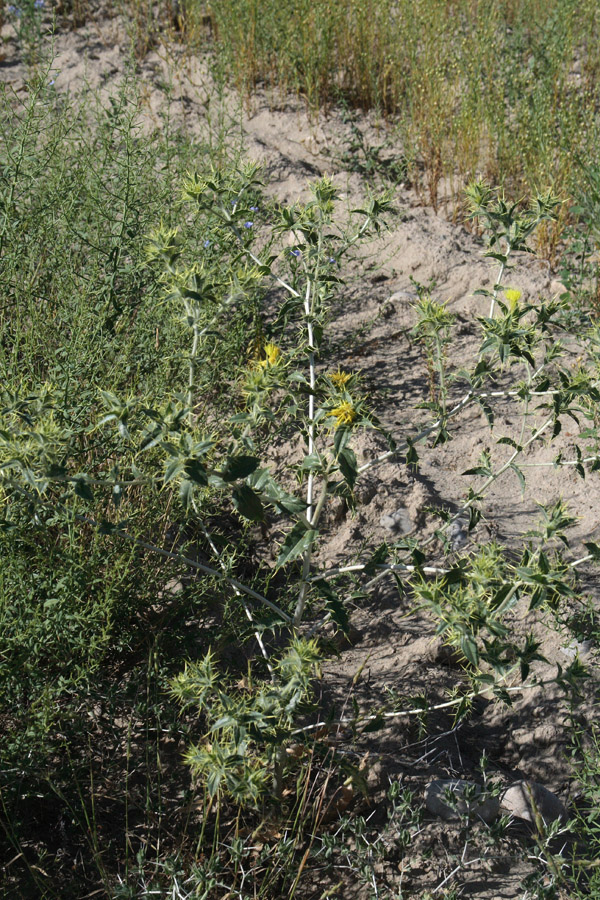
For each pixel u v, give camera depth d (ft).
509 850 8.26
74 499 8.80
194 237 13.89
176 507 10.48
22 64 24.41
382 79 22.98
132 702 9.28
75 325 11.74
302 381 7.84
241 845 7.65
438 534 8.94
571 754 9.17
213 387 13.20
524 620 10.44
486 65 22.11
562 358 14.25
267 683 9.21
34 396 7.49
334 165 20.43
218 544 9.96
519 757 9.34
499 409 13.78
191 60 24.56
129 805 8.64
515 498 12.31
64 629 8.65
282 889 7.86
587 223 16.78
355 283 16.61
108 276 11.72
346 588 10.73
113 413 7.14
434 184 18.71
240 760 6.89
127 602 9.42
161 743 9.16
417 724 9.46
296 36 22.99
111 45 25.16
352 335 15.19
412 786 8.80
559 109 20.51
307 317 9.11
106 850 8.29
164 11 26.89
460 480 12.69
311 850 8.25
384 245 17.29
